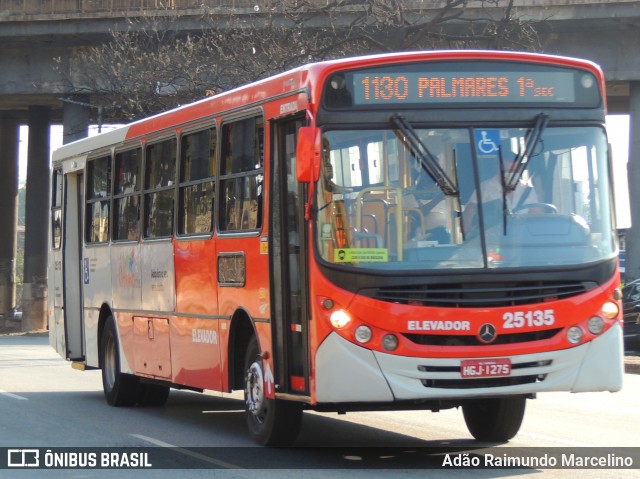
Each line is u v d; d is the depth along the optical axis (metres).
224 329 13.21
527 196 11.03
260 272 12.21
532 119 11.24
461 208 10.87
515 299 10.69
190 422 15.24
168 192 15.23
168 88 38.22
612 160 11.41
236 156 13.08
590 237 11.09
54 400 18.39
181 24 39.62
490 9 37.00
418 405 11.27
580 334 10.81
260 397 12.34
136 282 16.38
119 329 17.16
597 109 11.46
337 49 36.00
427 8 36.72
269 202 12.02
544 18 36.94
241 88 12.97
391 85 11.07
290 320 11.71
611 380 10.93
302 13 36.00
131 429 14.40
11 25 41.59
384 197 10.87
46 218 51.88
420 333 10.52
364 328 10.58
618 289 11.12
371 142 10.95
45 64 43.59
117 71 39.78
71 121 44.50
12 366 26.89
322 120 10.94
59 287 19.95
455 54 11.16
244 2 39.12
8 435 13.83
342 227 10.80
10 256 58.00
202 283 13.89
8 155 57.84
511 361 10.60
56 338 20.20
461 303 10.60
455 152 11.02
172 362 15.01
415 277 10.62
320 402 10.72
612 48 38.97
